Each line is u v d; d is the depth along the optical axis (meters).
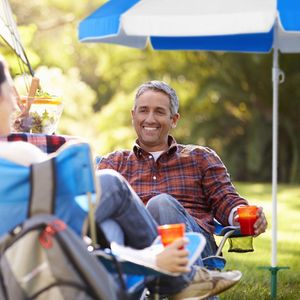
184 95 17.23
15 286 2.33
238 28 4.13
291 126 16.52
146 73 17.66
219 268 3.67
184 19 4.27
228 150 16.92
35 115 3.48
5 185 2.43
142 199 3.96
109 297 2.34
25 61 4.18
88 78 21.34
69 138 3.20
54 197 2.38
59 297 2.31
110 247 2.71
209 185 3.98
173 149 4.01
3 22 4.18
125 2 4.63
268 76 16.73
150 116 3.98
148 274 2.75
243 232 3.60
